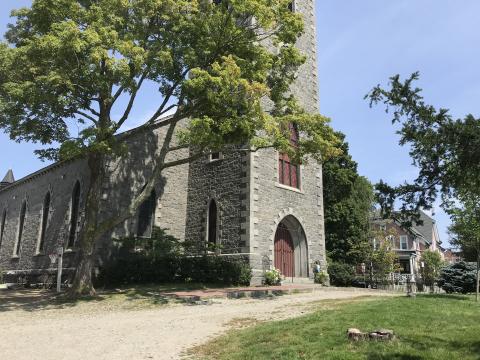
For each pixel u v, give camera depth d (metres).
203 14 18.14
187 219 26.22
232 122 16.62
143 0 16.97
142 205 24.41
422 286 33.62
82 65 16.00
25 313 14.62
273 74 20.17
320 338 8.87
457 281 26.25
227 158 25.02
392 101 7.20
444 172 6.94
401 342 8.46
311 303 15.33
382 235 36.19
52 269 26.20
